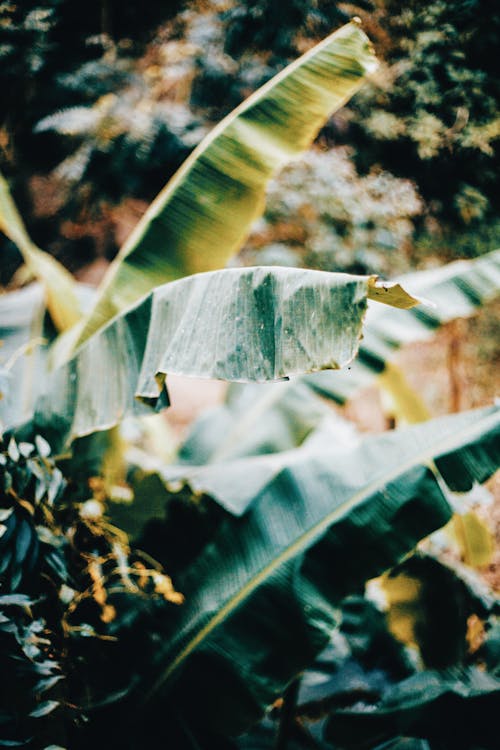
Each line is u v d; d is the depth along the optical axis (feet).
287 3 19.24
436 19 18.30
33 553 6.71
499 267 9.30
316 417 9.39
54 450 7.38
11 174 21.42
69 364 7.45
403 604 8.97
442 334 19.51
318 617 7.41
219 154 8.18
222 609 7.52
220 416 10.14
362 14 18.86
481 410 8.09
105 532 7.47
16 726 6.66
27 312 10.07
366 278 5.77
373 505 7.64
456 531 9.74
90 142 19.94
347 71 8.16
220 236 8.14
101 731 7.41
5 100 20.40
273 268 6.36
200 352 6.40
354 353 5.75
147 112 19.83
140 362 7.16
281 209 17.95
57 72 20.24
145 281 8.10
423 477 7.71
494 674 9.07
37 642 6.69
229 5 19.67
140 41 20.66
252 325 6.27
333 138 19.20
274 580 7.51
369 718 8.20
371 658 9.53
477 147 18.69
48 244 22.74
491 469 7.73
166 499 7.97
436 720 8.04
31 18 19.74
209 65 19.76
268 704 7.38
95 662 7.46
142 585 7.73
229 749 7.53
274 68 19.97
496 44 18.24
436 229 18.93
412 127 18.39
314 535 7.61
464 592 8.98
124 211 21.89
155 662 7.55
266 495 7.88
